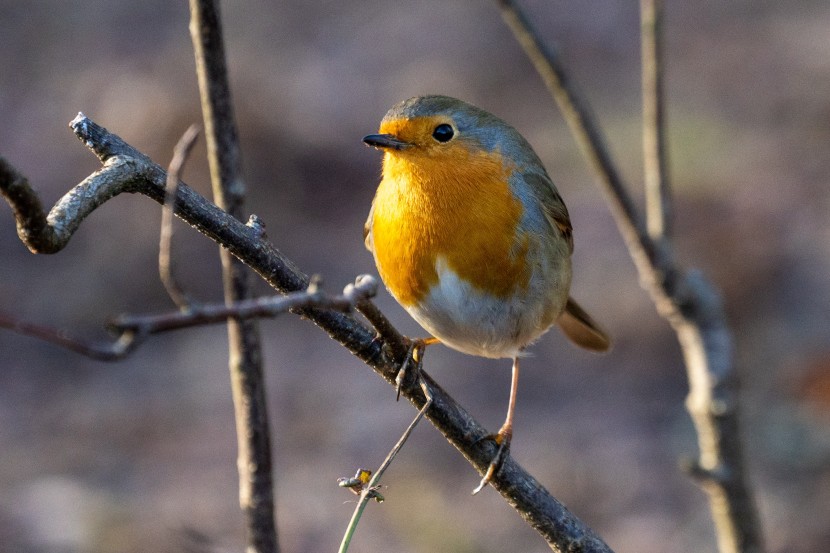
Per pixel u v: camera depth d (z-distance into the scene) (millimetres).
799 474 10805
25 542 10531
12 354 14414
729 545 6168
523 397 12836
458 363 13562
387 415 12656
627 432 12008
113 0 21609
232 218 3973
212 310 2740
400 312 13977
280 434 12484
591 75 19562
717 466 6125
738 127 17219
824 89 17953
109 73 18719
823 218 14594
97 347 2561
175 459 12109
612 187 5785
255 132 17234
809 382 11969
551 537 4605
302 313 4285
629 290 13703
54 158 17375
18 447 12508
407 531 10594
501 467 4605
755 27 21031
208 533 10477
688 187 15562
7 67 19828
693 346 6148
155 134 15984
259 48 20078
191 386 13602
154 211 15773
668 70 19844
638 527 10453
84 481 11688
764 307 13477
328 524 10781
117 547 10445
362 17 21250
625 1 21547
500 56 19969
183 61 18391
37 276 15406
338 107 18359
